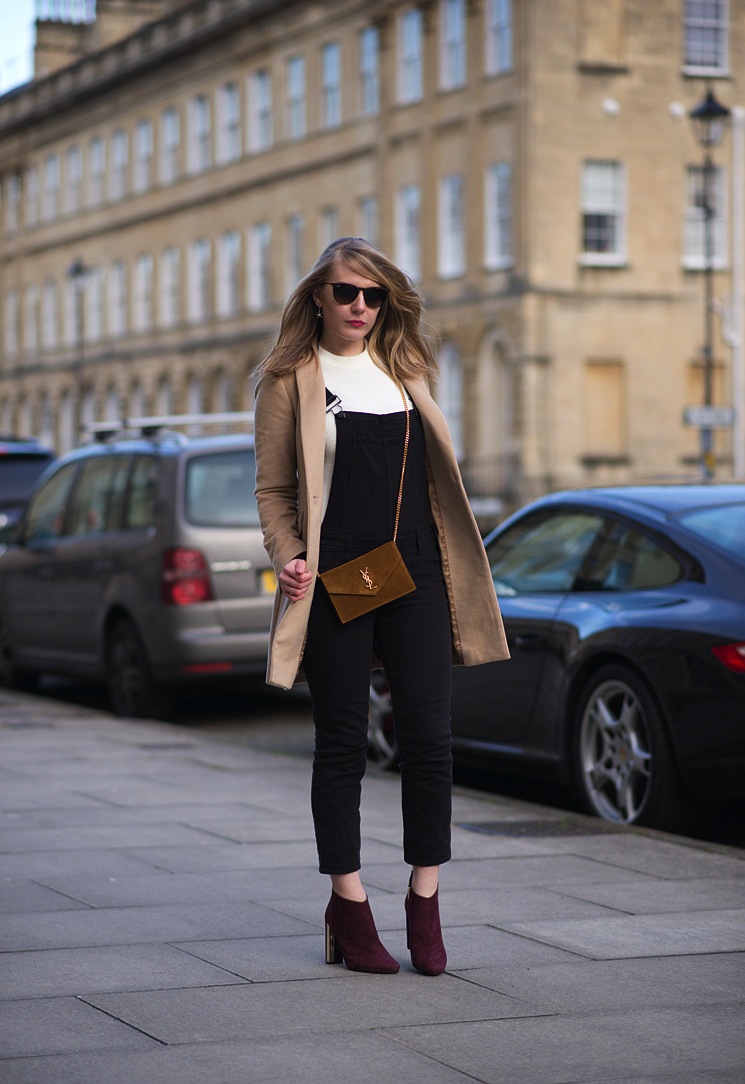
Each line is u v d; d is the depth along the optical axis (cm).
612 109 4803
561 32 4750
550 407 4784
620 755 919
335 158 5684
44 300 8069
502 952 619
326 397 593
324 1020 533
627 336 4844
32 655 1627
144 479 1459
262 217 6184
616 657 921
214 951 616
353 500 589
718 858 800
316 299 601
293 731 1401
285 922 661
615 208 4825
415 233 5288
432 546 599
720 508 959
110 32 8056
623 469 4850
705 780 860
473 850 818
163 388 6988
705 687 858
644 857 802
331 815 593
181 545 1395
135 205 7138
